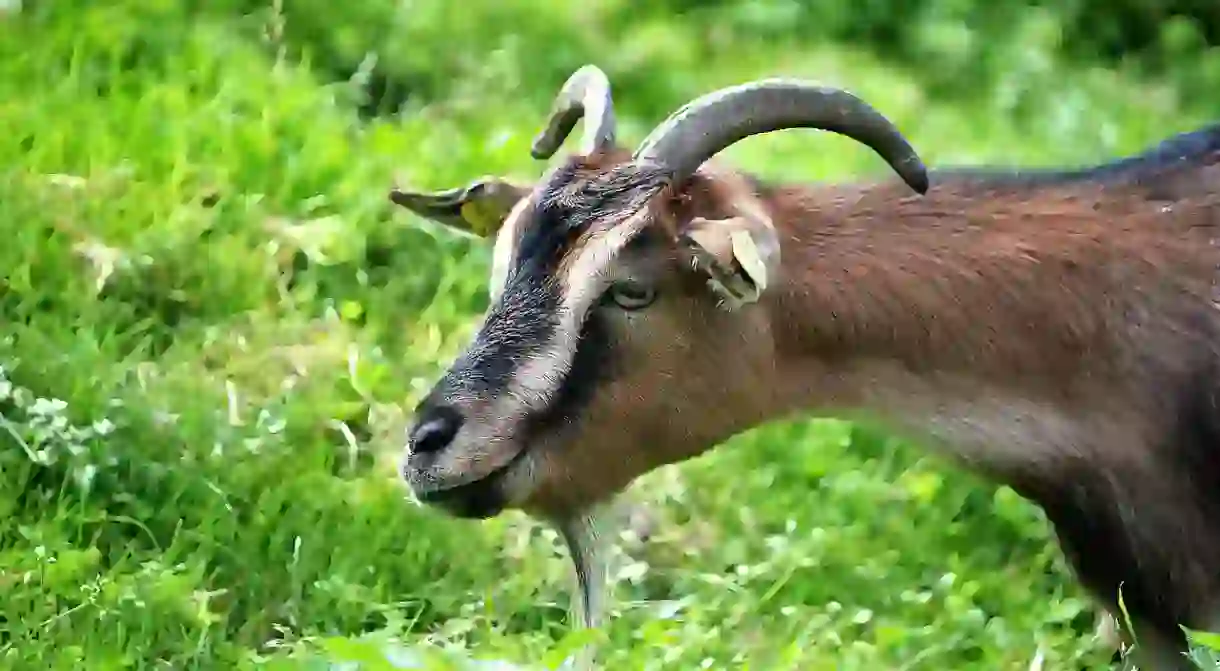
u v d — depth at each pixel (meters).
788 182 17.31
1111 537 17.48
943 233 17.02
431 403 16.17
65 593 18.14
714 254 15.59
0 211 22.53
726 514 21.16
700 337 16.34
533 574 19.88
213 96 26.11
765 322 16.66
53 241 22.28
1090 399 17.11
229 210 23.78
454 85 28.09
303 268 23.56
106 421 19.56
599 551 17.42
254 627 18.81
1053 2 35.72
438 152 25.75
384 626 19.14
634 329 16.17
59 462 19.52
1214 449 17.11
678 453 16.75
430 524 20.06
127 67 26.41
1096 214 17.25
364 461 20.98
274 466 20.20
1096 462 17.22
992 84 33.19
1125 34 36.06
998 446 17.27
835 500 21.50
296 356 21.95
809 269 16.77
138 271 22.38
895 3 34.47
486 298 23.56
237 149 24.66
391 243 23.98
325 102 26.36
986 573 20.91
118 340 21.69
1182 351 17.02
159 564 18.73
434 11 28.92
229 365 21.69
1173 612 17.62
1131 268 17.06
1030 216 17.16
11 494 19.19
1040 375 17.06
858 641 19.45
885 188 17.23
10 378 20.27
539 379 16.03
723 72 30.55
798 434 22.17
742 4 33.09
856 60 32.47
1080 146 30.33
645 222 15.93
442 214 17.58
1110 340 17.02
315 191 24.53
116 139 24.25
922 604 20.19
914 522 21.55
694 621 19.36
